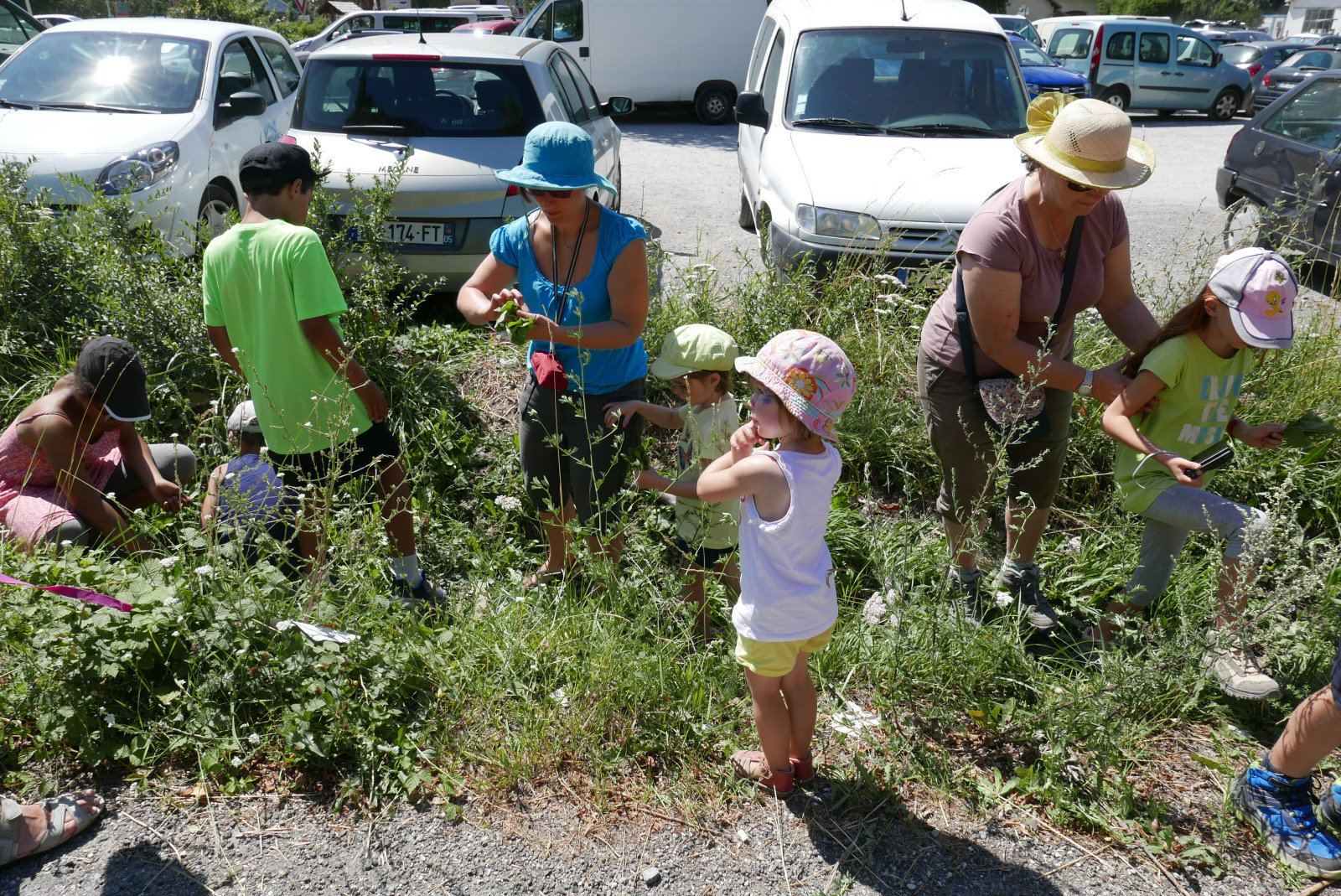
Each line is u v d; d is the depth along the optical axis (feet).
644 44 53.57
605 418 11.18
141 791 8.98
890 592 11.71
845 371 7.95
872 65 23.15
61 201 17.76
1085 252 10.50
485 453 15.60
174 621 9.52
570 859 8.53
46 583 10.00
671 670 10.31
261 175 10.69
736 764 9.48
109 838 8.48
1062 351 11.27
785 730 8.84
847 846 8.73
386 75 20.52
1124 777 9.48
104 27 23.82
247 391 14.51
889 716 10.16
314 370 10.94
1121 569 12.89
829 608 8.49
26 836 8.15
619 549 12.12
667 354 10.80
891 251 19.01
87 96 21.77
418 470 14.43
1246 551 9.83
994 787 9.39
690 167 41.16
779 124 22.90
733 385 16.71
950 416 11.23
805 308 17.63
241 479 11.51
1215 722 10.47
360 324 15.98
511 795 9.17
